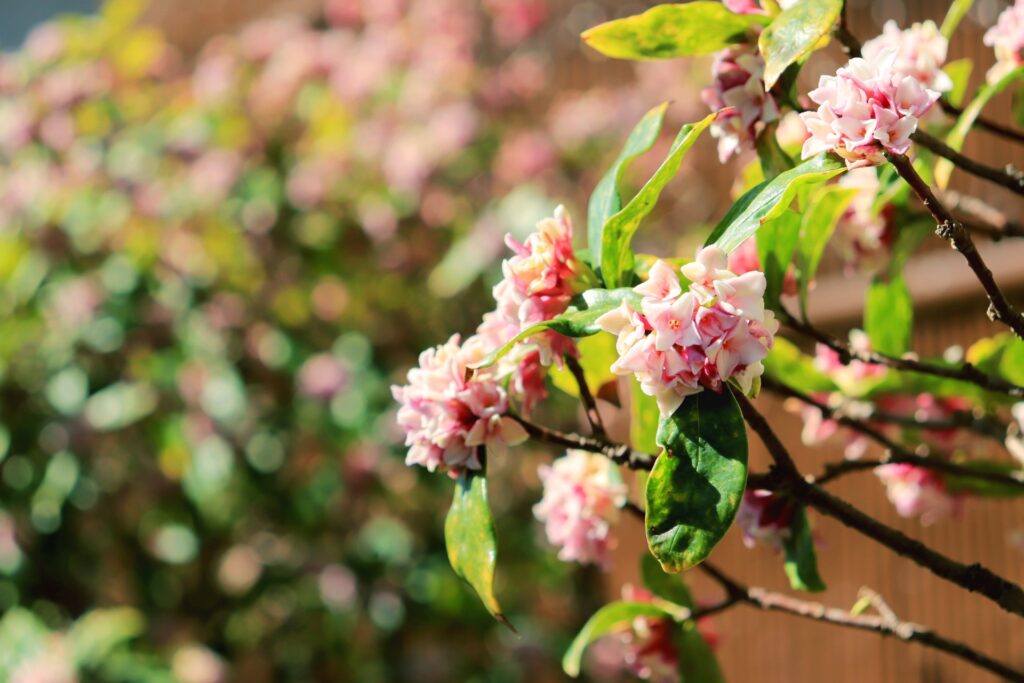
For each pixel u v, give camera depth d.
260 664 3.12
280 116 3.66
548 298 0.99
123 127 3.62
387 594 3.05
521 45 3.85
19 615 2.88
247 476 3.13
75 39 3.62
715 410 0.88
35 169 3.39
